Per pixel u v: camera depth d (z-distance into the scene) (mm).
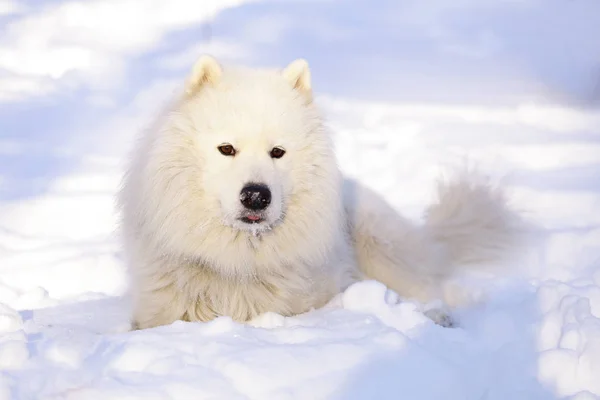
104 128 11789
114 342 4652
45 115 12273
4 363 4336
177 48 16391
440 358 4535
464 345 4859
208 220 5430
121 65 15148
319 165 5656
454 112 12477
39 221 8891
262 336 4785
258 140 5359
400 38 17750
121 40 16875
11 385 4105
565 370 4465
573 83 14250
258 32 17844
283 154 5469
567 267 6980
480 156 10250
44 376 4199
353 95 13641
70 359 4391
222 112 5379
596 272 6391
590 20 18953
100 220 8922
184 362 4367
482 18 19344
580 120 11898
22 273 7457
